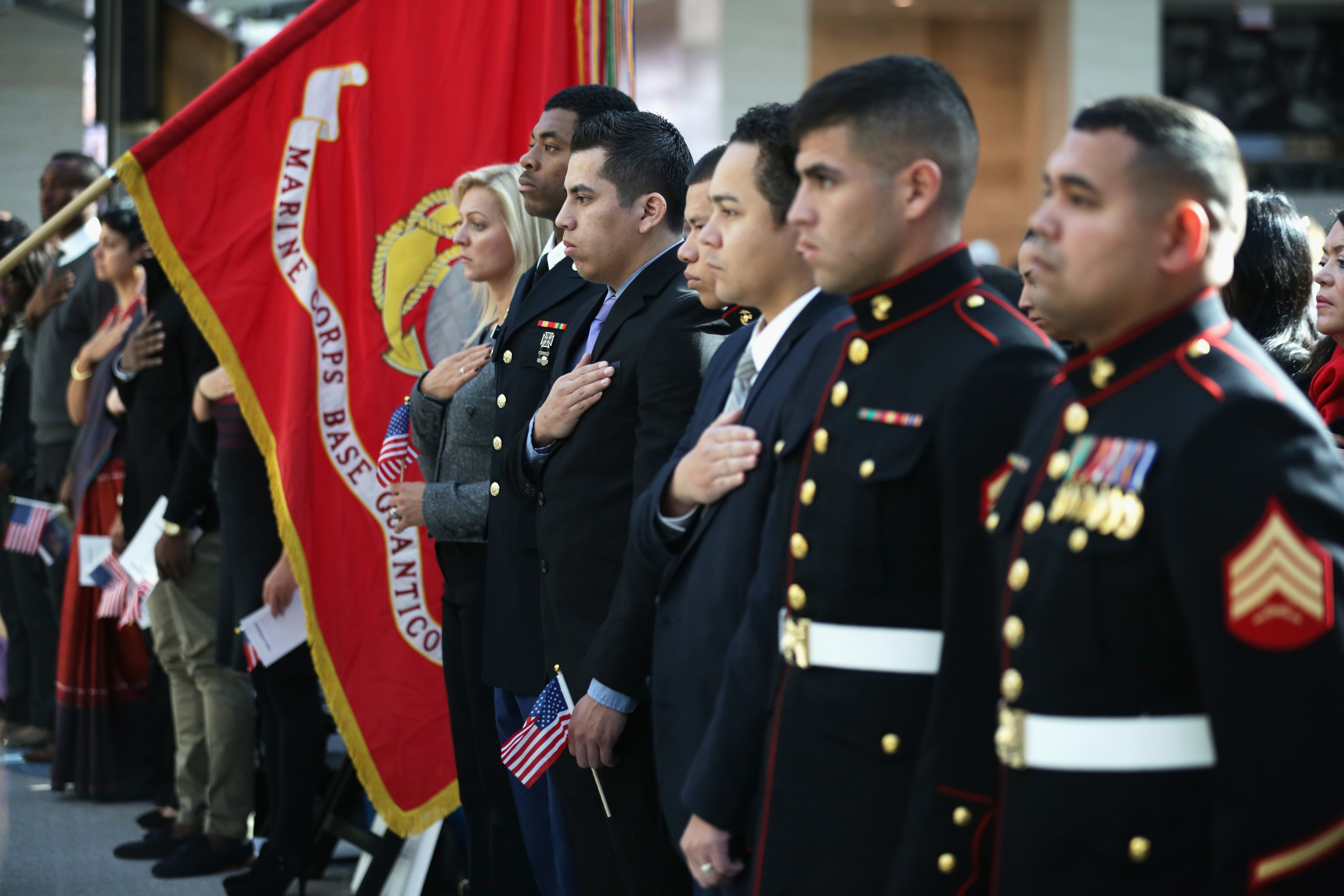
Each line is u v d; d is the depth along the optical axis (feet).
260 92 13.34
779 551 7.14
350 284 13.51
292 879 14.08
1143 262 5.53
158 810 17.42
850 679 6.54
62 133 41.88
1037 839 5.55
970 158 6.80
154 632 16.25
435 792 13.37
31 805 18.49
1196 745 5.36
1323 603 5.02
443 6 13.60
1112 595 5.41
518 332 11.41
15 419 22.86
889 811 6.42
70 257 21.74
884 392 6.62
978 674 6.17
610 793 9.52
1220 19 44.37
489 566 11.21
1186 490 5.23
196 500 15.49
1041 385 6.32
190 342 16.53
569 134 11.34
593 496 9.88
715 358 8.81
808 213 6.77
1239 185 5.66
